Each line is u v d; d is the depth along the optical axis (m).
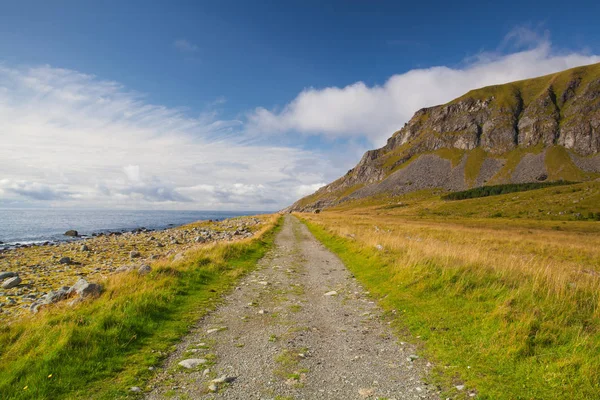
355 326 9.24
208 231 48.91
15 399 5.44
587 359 6.12
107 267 21.39
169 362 7.00
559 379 5.80
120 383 6.05
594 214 103.31
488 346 7.26
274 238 36.34
